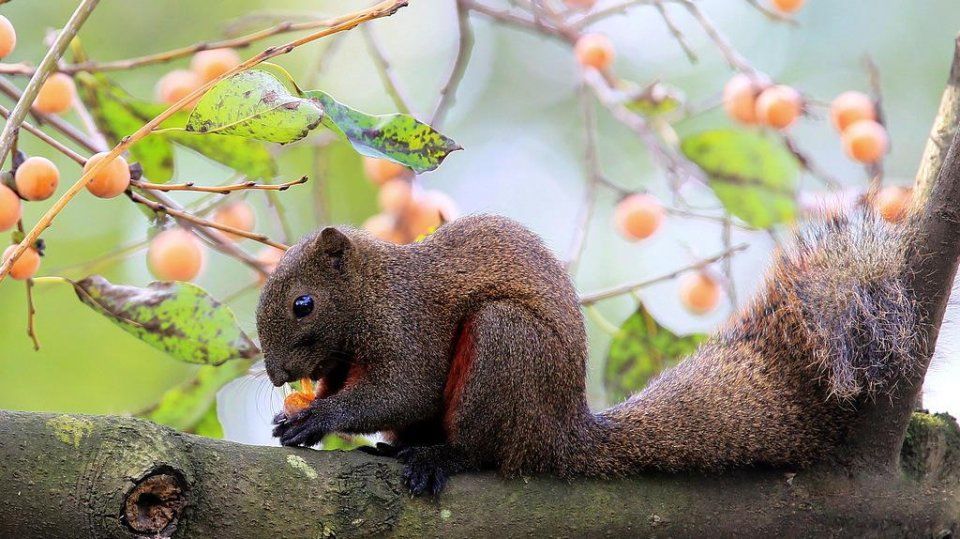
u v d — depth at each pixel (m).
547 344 9.40
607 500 8.82
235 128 7.83
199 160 16.08
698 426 9.27
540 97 19.20
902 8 18.64
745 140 11.49
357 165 16.47
